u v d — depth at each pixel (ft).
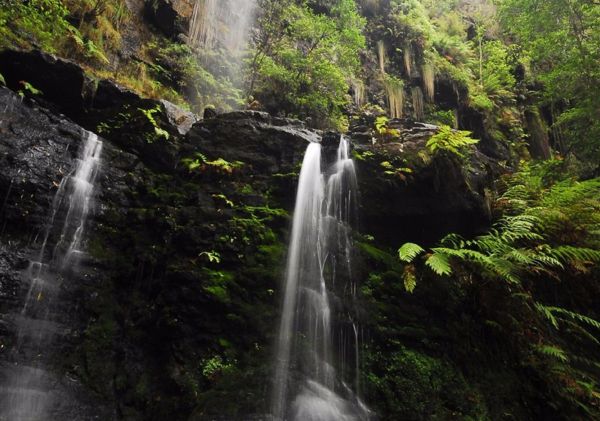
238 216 17.51
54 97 20.20
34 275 14.52
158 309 14.83
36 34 25.05
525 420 15.28
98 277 15.88
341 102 37.06
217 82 34.65
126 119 20.49
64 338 13.98
